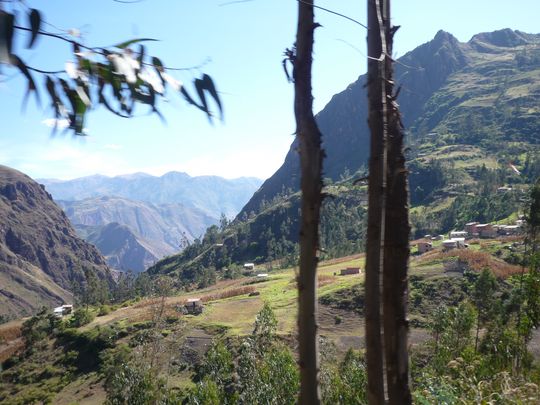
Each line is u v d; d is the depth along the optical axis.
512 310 26.16
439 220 105.25
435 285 49.16
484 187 109.62
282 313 46.91
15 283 198.38
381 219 3.44
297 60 3.07
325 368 16.28
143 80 1.70
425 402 5.27
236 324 44.62
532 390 5.87
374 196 3.47
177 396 23.12
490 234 77.50
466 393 6.04
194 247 149.12
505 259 54.66
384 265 3.85
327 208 112.94
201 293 72.19
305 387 3.02
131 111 1.73
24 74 1.47
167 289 50.09
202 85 1.78
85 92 1.64
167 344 37.78
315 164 3.05
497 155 144.75
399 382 3.73
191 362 34.53
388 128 3.89
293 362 18.58
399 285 3.81
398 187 3.88
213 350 24.77
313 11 3.09
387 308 3.81
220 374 22.97
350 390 13.87
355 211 112.88
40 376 44.00
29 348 49.97
